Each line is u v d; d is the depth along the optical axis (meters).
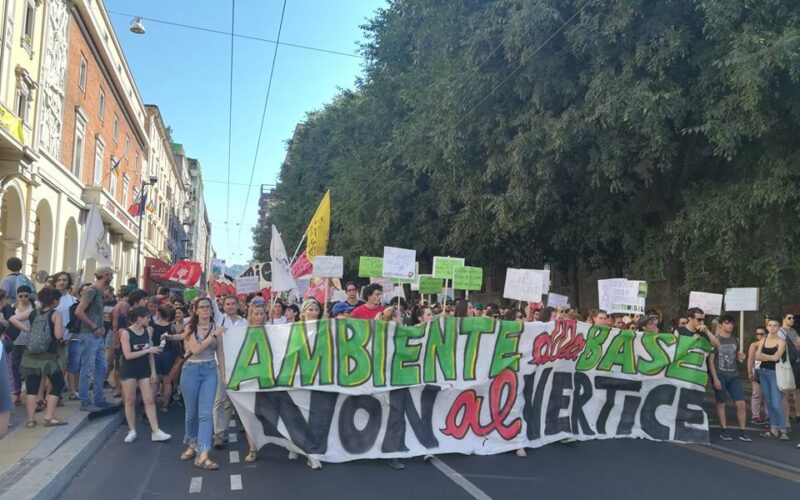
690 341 8.60
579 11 11.38
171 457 6.95
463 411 7.29
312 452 6.66
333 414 6.82
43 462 6.02
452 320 7.43
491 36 13.38
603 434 8.20
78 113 28.19
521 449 7.32
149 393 7.76
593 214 14.70
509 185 13.60
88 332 8.62
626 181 12.33
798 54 9.21
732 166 12.23
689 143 12.34
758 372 9.23
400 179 21.94
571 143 12.15
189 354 6.80
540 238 19.23
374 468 6.59
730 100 10.36
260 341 6.83
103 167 34.50
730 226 11.06
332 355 6.91
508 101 13.88
